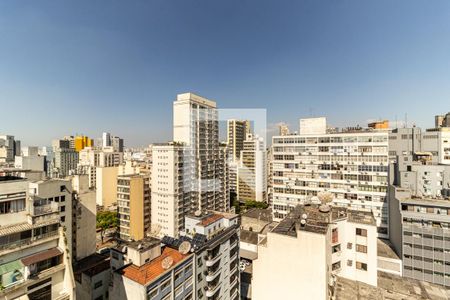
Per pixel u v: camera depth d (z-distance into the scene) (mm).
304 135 76375
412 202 50625
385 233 65188
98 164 185875
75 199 69438
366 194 67625
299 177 76562
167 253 32562
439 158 84312
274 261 33125
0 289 17812
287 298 31922
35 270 20203
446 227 46906
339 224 38188
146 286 25531
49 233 21516
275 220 80062
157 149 89375
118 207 94062
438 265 47281
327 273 30922
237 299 44344
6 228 19172
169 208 87188
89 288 39375
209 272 35594
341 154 71062
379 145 66625
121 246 32781
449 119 102625
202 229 40219
